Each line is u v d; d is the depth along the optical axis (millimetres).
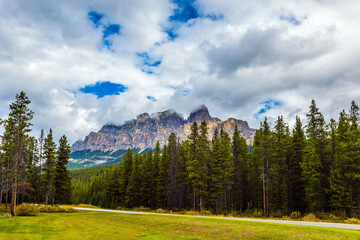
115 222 25891
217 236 16484
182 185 49562
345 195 31328
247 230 16719
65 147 51688
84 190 100000
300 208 39844
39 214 34250
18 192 46094
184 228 19766
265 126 39656
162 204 54625
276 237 14422
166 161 54469
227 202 47625
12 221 25688
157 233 19266
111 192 69812
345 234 13703
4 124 31531
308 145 35812
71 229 22156
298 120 43219
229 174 42688
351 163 31625
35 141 54406
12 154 34562
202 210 41094
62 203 56906
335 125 36000
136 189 59719
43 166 45562
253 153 47250
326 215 33000
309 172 33375
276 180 40125
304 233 14461
